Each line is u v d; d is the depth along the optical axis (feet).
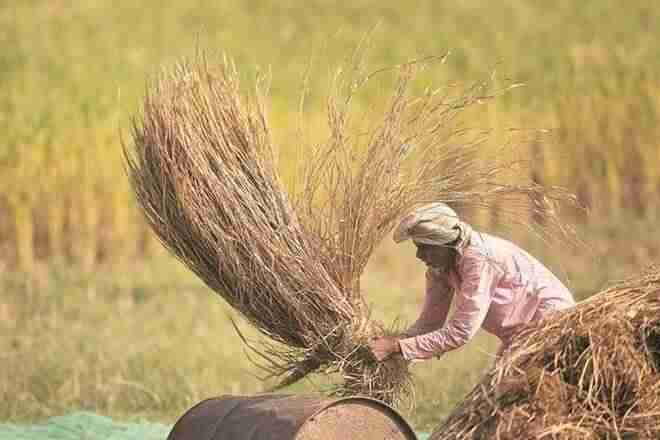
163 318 121.08
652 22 248.73
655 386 50.34
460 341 57.93
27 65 212.43
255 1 298.35
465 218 62.49
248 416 54.75
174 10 281.54
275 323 60.49
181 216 59.93
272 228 59.82
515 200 62.23
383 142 61.11
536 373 51.62
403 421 54.90
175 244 61.00
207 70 62.08
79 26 254.88
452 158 61.87
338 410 53.47
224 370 98.07
